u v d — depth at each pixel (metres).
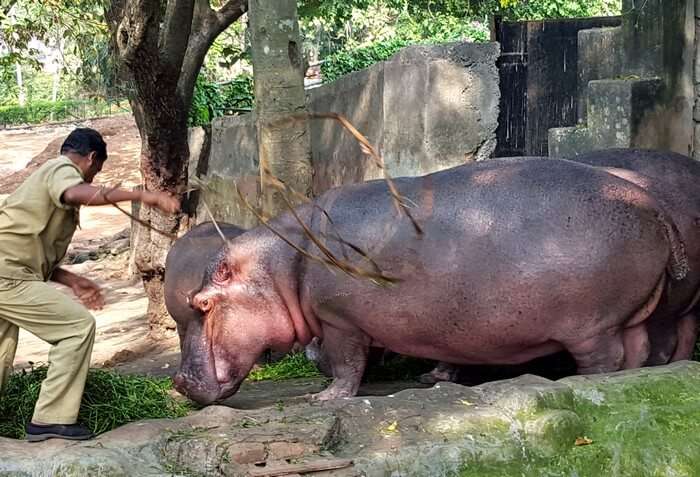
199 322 6.39
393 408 5.28
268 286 6.29
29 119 35.81
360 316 6.07
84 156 5.31
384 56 24.22
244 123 12.88
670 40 8.11
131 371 9.33
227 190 11.63
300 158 7.78
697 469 5.09
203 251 7.63
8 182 24.64
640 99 7.98
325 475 4.67
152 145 11.29
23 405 5.57
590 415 5.30
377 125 9.75
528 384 5.47
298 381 7.34
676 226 5.96
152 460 4.85
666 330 6.53
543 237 5.66
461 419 5.14
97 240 19.08
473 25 30.50
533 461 5.01
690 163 6.80
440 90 8.85
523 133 9.84
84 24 13.12
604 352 5.79
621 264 5.64
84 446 4.88
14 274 5.15
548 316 5.71
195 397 6.22
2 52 17.69
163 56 10.59
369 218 6.05
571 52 9.74
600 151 7.00
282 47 7.66
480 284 5.74
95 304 5.58
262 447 4.80
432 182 6.07
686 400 5.41
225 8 11.62
